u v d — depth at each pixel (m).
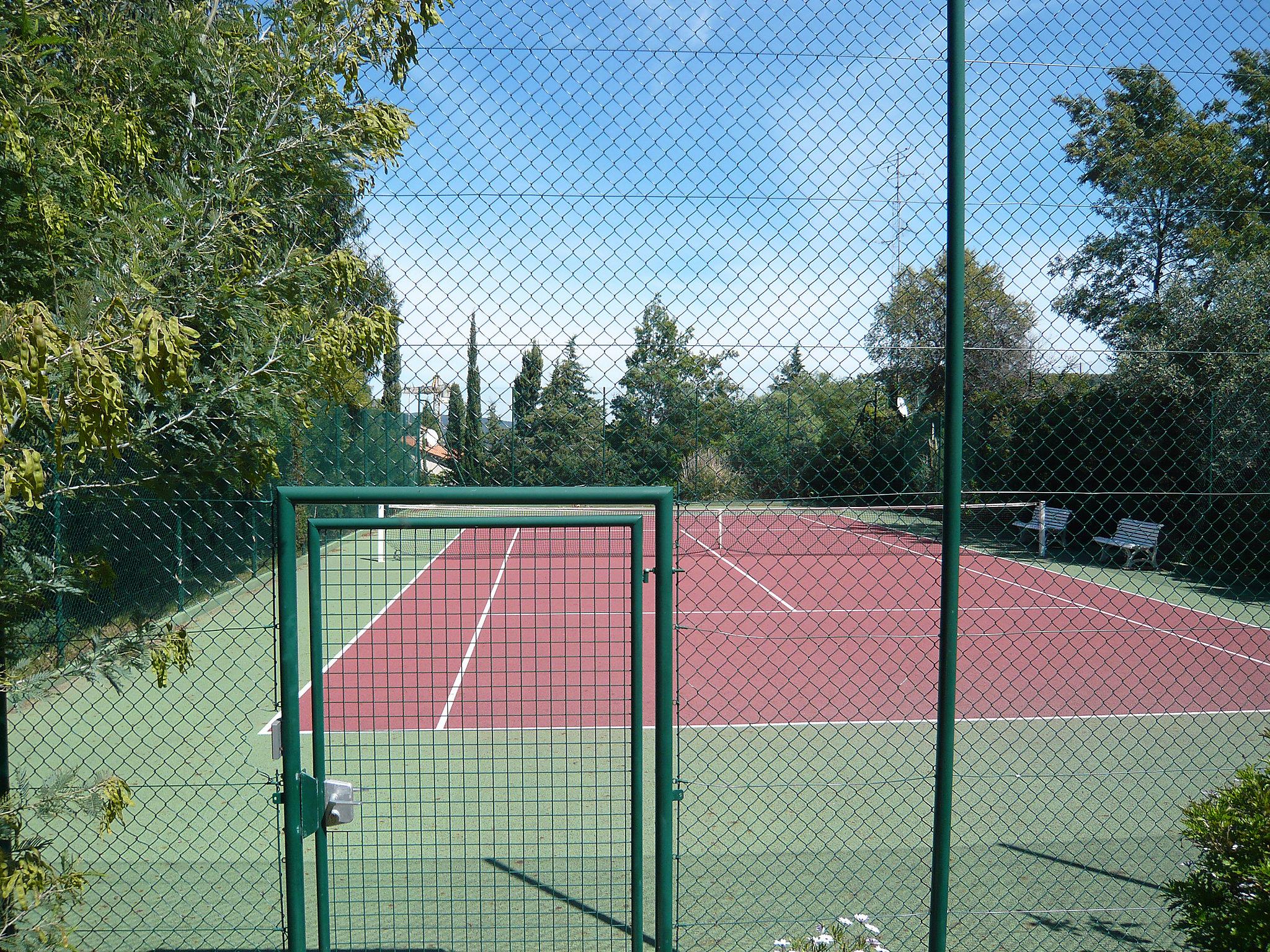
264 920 3.92
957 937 3.77
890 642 11.44
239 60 2.98
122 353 2.06
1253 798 3.08
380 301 3.23
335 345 2.94
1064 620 12.26
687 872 4.46
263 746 6.80
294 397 3.01
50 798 2.60
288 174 3.16
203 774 6.16
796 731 7.28
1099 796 5.66
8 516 2.59
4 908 2.52
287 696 2.77
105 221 2.62
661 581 2.87
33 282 2.65
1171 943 3.69
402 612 3.11
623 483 4.29
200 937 3.73
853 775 6.11
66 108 2.83
